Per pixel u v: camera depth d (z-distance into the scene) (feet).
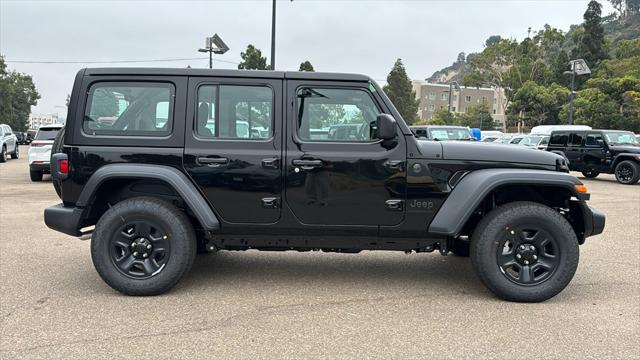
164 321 12.77
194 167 14.58
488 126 241.96
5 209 31.12
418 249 15.26
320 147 14.61
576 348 11.39
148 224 14.42
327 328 12.43
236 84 14.76
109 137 14.67
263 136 14.74
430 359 10.78
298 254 20.20
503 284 14.26
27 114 315.99
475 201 14.11
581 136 58.75
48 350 11.02
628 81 139.13
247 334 12.01
